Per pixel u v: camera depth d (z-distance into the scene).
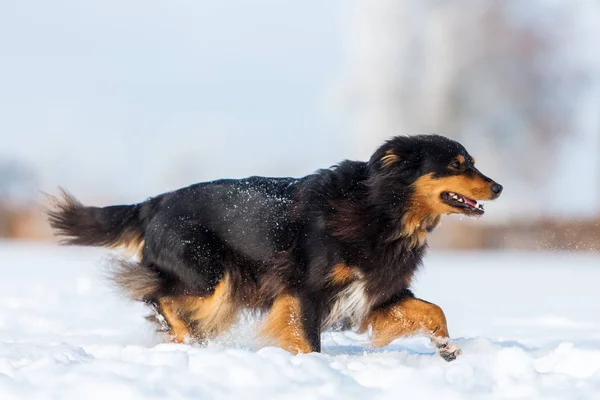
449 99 57.19
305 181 10.97
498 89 57.53
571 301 18.78
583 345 11.38
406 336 10.66
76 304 16.17
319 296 10.45
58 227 12.56
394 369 7.98
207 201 11.34
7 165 54.34
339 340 12.05
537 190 58.38
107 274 12.07
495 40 57.53
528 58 58.19
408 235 10.60
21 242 46.28
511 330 13.69
